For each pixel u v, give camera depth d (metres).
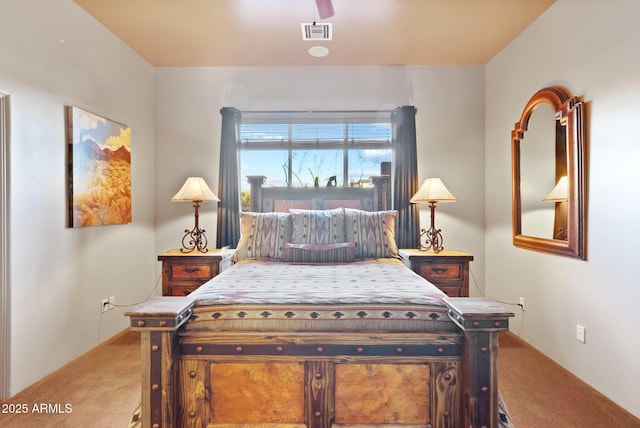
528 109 2.83
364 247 2.94
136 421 1.46
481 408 1.36
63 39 2.46
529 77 2.88
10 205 2.07
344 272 2.30
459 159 3.66
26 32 2.17
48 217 2.34
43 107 2.30
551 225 2.58
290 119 3.68
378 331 1.50
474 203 3.67
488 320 1.36
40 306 2.28
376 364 1.46
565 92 2.43
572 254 2.33
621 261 1.98
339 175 3.72
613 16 2.02
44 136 2.31
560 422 1.84
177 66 3.66
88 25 2.70
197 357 1.46
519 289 3.05
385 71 3.66
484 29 2.92
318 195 3.67
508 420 1.46
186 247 3.67
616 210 2.01
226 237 3.54
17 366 2.11
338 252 2.76
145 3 2.54
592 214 2.19
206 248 3.35
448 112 3.66
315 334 1.47
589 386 2.21
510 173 3.20
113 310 3.04
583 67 2.27
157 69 3.69
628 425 1.81
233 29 2.90
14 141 2.09
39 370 2.27
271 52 3.34
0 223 2.04
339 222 3.01
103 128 2.84
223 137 3.56
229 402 1.46
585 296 2.26
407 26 2.86
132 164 3.31
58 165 2.43
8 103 2.06
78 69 2.60
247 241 3.00
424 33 2.98
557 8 2.52
